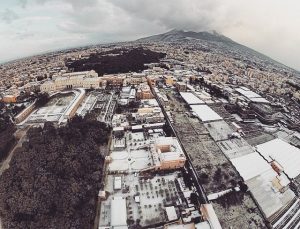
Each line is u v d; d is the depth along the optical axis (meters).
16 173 119.00
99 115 197.00
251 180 128.25
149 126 175.00
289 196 123.19
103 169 132.75
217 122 189.88
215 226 96.31
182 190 120.19
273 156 151.88
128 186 121.06
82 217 102.00
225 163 140.38
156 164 131.12
